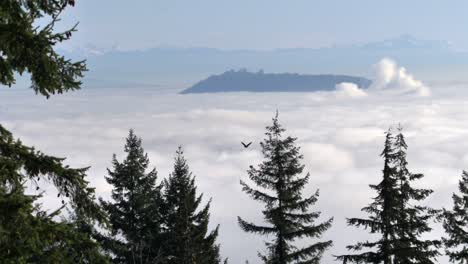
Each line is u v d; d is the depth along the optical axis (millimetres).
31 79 14859
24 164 15430
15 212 14602
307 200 46750
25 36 14227
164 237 51094
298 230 47031
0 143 15359
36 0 14938
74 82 15031
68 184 15734
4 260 14320
